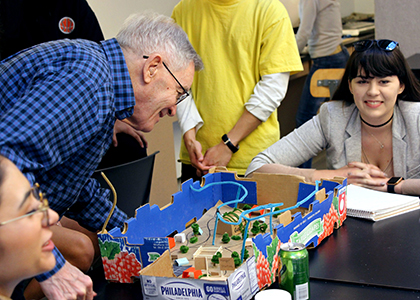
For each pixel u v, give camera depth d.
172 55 1.25
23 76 1.05
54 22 2.11
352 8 5.97
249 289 1.01
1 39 2.02
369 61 1.64
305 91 3.71
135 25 1.24
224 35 2.16
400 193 1.63
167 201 3.32
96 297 1.12
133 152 2.07
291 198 1.49
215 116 2.22
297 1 4.13
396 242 1.27
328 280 1.11
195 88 2.28
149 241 1.09
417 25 3.53
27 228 0.72
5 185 0.72
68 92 1.00
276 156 1.93
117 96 1.20
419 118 1.72
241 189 1.57
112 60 1.20
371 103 1.71
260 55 2.14
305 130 1.96
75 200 1.25
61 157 1.03
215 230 1.26
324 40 3.50
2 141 0.88
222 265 1.08
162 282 0.99
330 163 1.96
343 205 1.42
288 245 1.04
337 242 1.31
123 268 1.15
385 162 1.85
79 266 1.25
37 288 1.21
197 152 2.20
